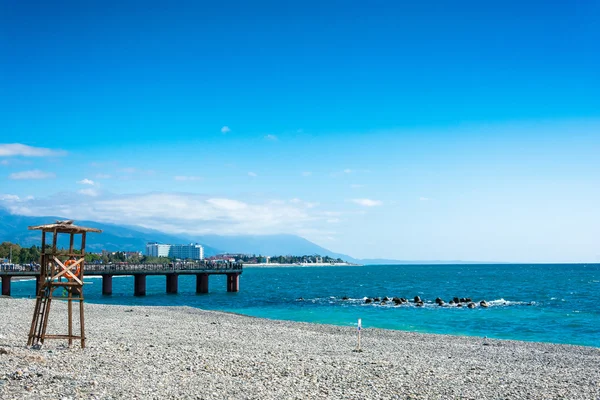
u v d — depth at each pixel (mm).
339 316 59500
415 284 145625
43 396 14797
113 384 16734
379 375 20344
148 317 44594
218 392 16500
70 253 24344
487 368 24000
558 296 93438
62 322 37250
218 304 75500
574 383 20609
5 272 82562
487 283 148375
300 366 21578
